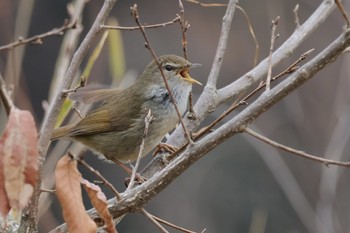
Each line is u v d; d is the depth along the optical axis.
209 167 17.97
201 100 8.29
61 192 5.09
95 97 9.60
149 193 5.84
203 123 15.70
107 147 9.49
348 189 14.09
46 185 8.53
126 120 9.34
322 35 18.45
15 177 4.70
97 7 18.27
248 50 19.11
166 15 21.11
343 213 13.92
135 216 17.59
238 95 8.38
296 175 15.60
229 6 8.27
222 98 8.32
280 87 5.71
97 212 5.60
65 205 5.08
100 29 5.89
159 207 17.58
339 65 17.75
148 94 9.37
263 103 5.71
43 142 5.36
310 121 16.88
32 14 20.47
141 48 20.09
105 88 9.98
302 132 16.33
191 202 17.56
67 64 8.27
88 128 9.30
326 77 17.66
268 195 17.59
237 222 17.39
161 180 5.84
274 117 16.83
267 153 13.01
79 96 9.21
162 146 8.04
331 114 16.88
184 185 17.78
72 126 9.24
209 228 17.38
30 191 4.73
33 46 20.02
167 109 9.35
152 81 9.41
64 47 8.90
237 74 18.98
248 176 17.81
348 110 12.77
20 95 9.88
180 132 8.20
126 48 20.06
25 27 9.59
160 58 9.48
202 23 20.61
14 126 4.72
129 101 9.43
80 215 5.09
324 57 5.62
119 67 10.05
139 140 9.41
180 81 9.40
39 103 19.72
